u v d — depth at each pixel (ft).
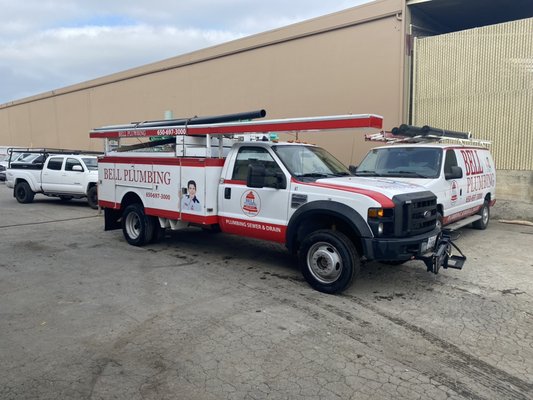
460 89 41.57
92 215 41.52
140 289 19.16
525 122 38.60
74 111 95.71
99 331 14.73
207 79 63.16
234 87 59.11
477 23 49.01
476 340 14.33
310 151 23.25
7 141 125.90
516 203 39.32
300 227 20.02
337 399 10.88
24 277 20.85
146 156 26.25
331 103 48.01
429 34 46.03
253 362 12.67
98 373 12.00
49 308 16.81
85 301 17.61
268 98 54.60
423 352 13.43
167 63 69.67
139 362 12.63
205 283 20.08
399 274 21.61
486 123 40.50
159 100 72.79
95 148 90.84
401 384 11.59
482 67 40.34
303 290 19.13
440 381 11.77
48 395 10.93
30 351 13.25
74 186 46.93
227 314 16.29
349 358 12.97
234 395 11.00
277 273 21.79
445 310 16.92
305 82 50.34
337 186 18.80
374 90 44.42
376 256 17.52
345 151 47.01
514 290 19.38
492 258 24.98
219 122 22.93
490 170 35.14
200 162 22.90
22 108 115.96
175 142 26.96
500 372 12.31
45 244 28.32
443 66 42.27
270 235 20.93
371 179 21.54
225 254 25.72
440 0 41.19
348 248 17.95
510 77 39.01
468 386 11.55
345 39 46.29
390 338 14.38
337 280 18.21
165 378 11.78
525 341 14.30
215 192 23.15
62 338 14.17
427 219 19.20
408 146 28.63
